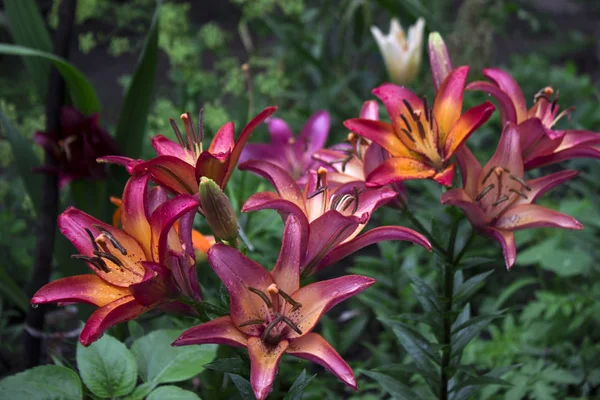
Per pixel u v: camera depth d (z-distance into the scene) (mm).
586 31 4254
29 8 1173
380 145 937
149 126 1474
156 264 777
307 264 828
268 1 1787
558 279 1604
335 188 922
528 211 925
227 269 785
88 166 1164
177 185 838
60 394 865
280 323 789
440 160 933
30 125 1411
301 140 1296
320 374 1373
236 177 1373
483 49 2209
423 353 1023
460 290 1006
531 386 1250
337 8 2123
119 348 911
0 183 1550
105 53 3062
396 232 819
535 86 2322
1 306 1294
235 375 851
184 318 1150
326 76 2016
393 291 1453
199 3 3787
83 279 811
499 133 1990
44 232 1166
